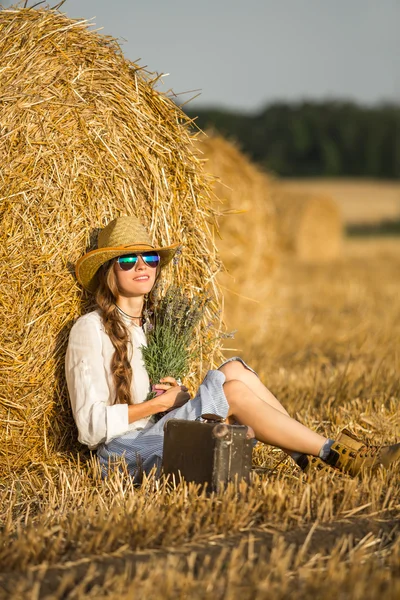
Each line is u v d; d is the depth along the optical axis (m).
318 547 4.62
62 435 6.26
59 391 6.17
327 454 5.67
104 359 5.91
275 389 8.72
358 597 3.84
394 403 8.11
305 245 31.45
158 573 4.07
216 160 15.12
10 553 4.36
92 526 4.77
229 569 4.18
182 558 4.41
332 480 5.64
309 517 4.99
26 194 5.98
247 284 15.11
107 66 6.49
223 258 14.83
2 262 5.91
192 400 5.73
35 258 5.99
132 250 5.84
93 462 5.98
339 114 98.88
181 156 6.83
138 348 6.09
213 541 4.64
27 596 3.90
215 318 6.99
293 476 5.93
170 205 6.74
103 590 4.05
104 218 6.32
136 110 6.57
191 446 5.38
